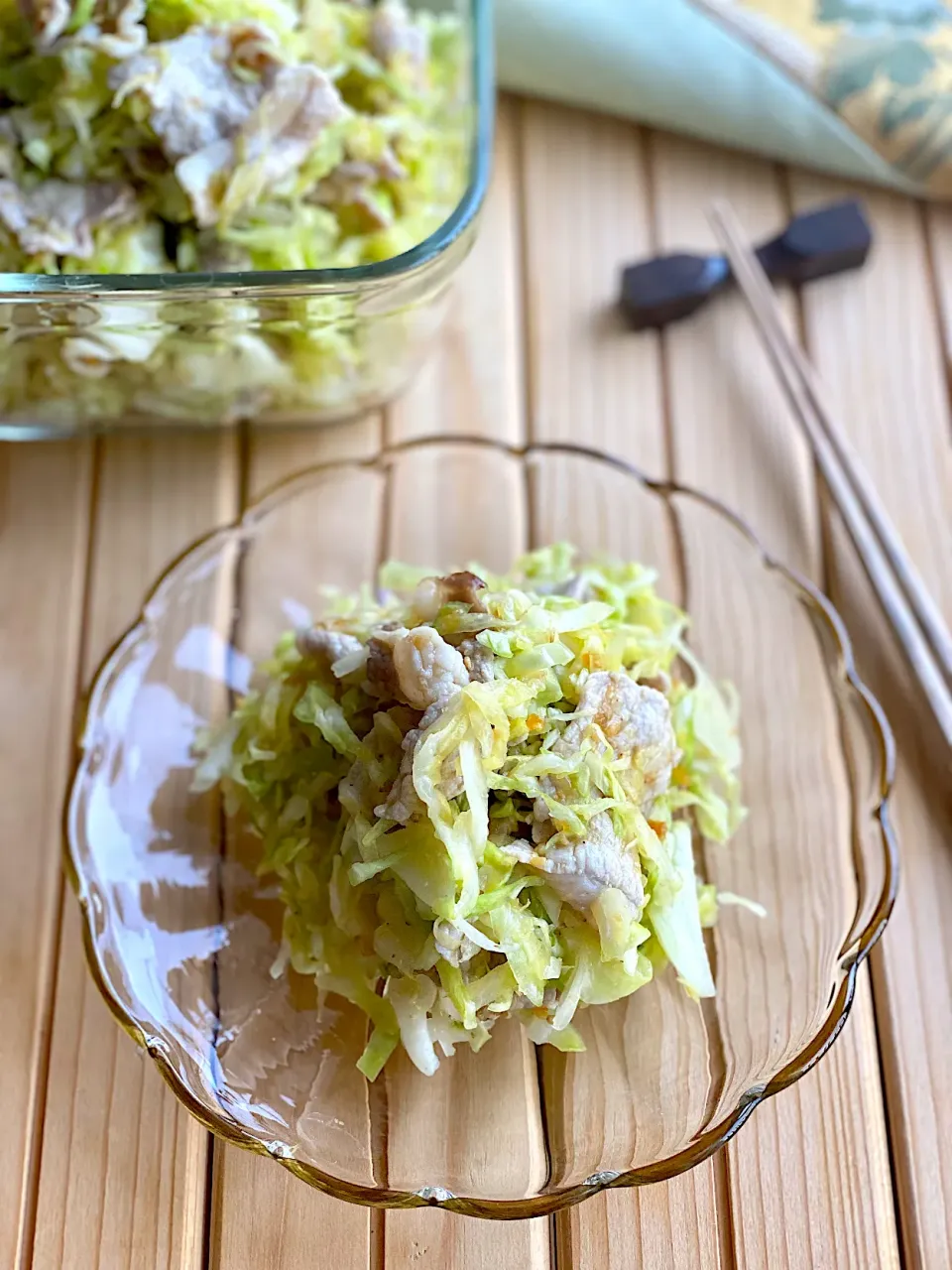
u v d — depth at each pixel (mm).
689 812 240
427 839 202
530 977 199
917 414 299
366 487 281
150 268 252
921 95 311
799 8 321
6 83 245
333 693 226
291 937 224
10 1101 224
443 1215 212
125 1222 214
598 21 315
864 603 275
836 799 243
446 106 295
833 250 304
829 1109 222
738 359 305
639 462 294
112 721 249
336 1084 218
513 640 211
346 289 230
